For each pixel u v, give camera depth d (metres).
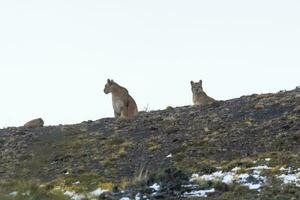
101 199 23.95
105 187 26.78
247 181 25.22
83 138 38.72
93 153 35.03
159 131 38.53
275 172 26.12
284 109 38.41
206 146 33.50
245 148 32.19
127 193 24.70
